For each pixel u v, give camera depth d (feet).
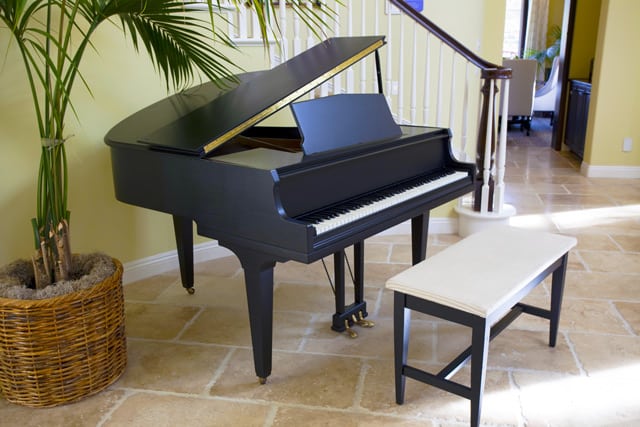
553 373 7.16
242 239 6.36
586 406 6.48
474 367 5.72
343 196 7.00
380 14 14.20
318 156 6.57
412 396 6.75
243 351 7.95
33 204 9.02
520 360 7.47
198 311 9.24
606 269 10.59
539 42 32.96
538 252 6.88
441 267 6.42
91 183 9.75
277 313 9.05
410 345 7.94
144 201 7.32
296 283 10.24
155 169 7.01
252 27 11.21
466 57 11.62
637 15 16.74
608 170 18.01
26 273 6.97
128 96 9.96
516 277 6.10
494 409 6.44
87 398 6.82
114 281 6.77
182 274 9.80
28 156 8.84
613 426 6.13
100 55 9.44
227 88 8.64
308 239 5.81
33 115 8.78
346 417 6.38
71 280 6.81
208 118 7.25
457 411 6.44
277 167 6.04
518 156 21.44
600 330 8.27
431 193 7.85
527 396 6.67
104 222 10.04
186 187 6.73
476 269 6.34
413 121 12.25
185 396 6.85
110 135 7.77
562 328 8.34
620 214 14.07
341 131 7.08
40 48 5.97
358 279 8.51
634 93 17.30
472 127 16.07
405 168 8.08
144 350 7.97
